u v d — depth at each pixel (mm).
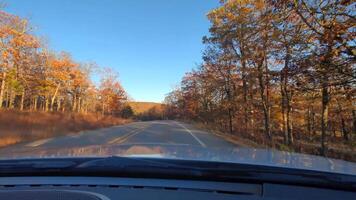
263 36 20641
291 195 2150
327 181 2191
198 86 52406
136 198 2068
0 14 40438
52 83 57500
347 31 10648
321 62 11492
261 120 32312
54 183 2289
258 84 28656
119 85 80500
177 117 116500
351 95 12656
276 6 12727
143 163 2355
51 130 26250
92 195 2090
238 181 2283
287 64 13695
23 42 43000
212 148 3629
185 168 2312
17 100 69750
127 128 39281
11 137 19344
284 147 18500
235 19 25562
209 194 2164
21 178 2355
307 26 12703
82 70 67062
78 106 73938
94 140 21953
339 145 25047
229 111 36375
